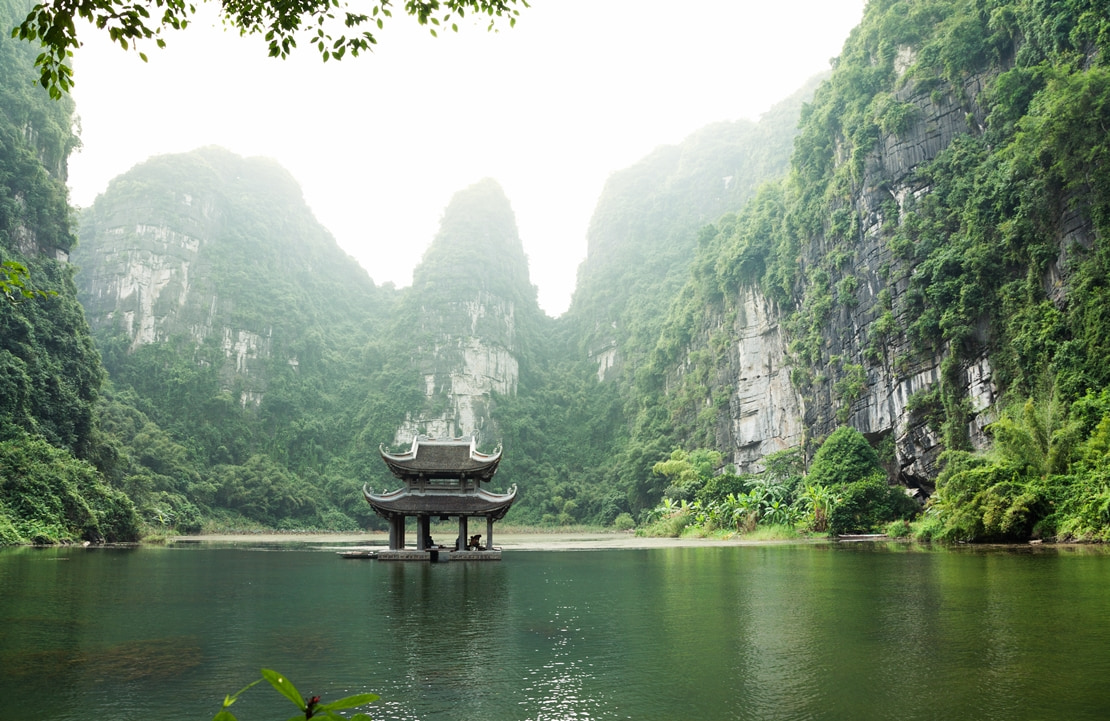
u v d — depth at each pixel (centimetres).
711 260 11706
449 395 15912
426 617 1389
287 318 16025
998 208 5744
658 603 1592
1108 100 4625
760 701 744
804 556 3269
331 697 781
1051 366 4828
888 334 6862
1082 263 4788
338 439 15350
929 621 1248
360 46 855
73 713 720
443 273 17288
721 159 18988
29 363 6372
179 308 14475
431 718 696
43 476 5106
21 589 1914
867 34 8112
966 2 7100
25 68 8200
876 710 700
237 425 13800
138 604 1591
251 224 16875
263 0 812
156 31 759
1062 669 863
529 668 920
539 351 19112
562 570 2589
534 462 15538
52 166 8469
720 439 10662
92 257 14512
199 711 728
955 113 6869
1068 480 3744
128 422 11531
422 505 3144
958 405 5878
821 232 8444
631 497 12119
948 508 4284
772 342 9781
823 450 6581
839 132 8406
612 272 18762
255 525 11556
